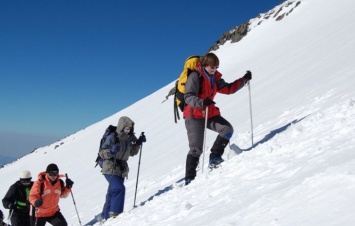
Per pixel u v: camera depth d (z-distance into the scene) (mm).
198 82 5523
